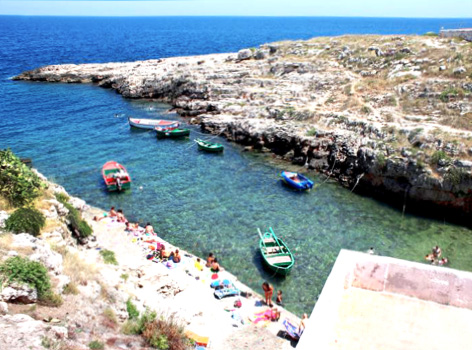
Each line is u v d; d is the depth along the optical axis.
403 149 42.25
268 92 66.25
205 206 40.50
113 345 14.11
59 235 23.72
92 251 28.95
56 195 31.09
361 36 77.88
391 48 66.19
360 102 55.56
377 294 10.03
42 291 14.82
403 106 51.44
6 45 195.62
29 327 12.09
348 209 40.44
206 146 55.06
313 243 34.16
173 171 49.09
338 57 71.50
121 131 63.62
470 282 9.45
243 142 58.00
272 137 54.88
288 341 22.17
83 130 63.69
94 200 41.31
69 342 12.58
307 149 50.91
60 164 50.12
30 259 16.39
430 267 9.78
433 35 71.56
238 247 33.41
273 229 36.28
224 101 68.06
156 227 36.53
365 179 44.78
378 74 61.97
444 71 53.84
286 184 45.81
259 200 41.97
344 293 10.02
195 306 25.31
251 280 29.34
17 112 72.88
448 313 9.38
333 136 49.88
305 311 26.39
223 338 21.78
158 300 23.03
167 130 60.88
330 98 60.06
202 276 29.12
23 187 25.92
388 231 36.44
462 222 38.28
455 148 39.62
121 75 93.19
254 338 21.77
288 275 29.98
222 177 47.56
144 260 29.27
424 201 40.41
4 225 22.00
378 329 8.84
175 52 171.00
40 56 153.00
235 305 25.88
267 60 78.62
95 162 51.19
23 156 52.22
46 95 86.94
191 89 75.31
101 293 18.41
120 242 32.25
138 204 40.75
